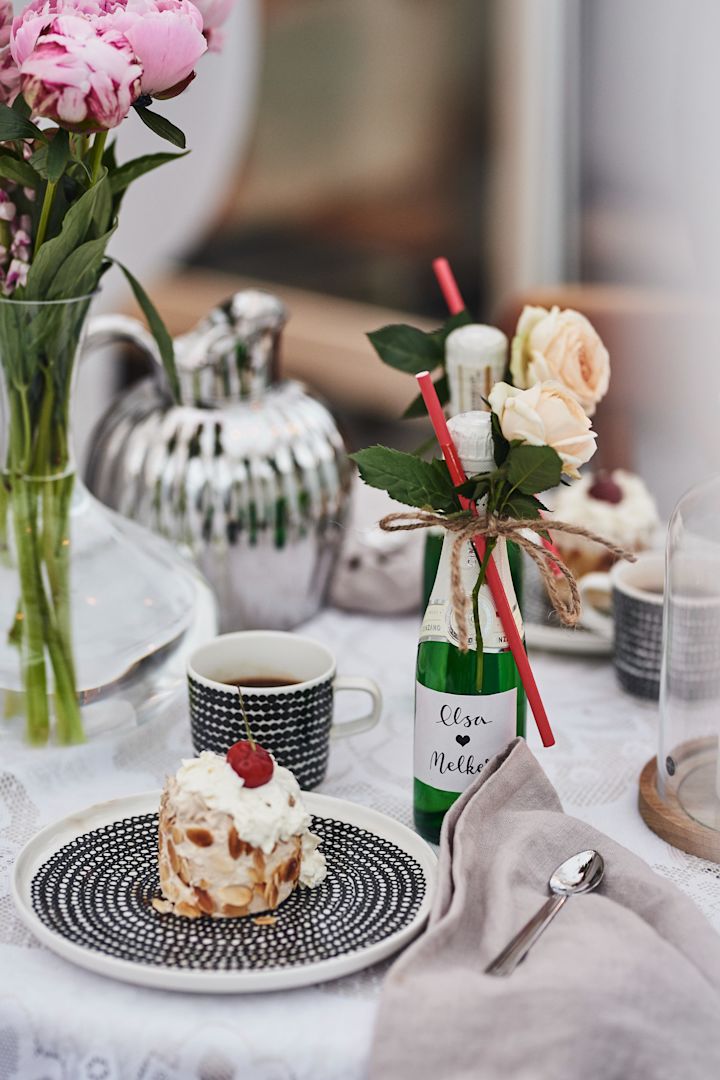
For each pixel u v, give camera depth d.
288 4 3.25
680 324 1.61
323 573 1.31
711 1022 0.88
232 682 1.12
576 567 1.33
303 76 3.31
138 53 0.99
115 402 1.34
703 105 1.60
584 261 3.03
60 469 1.11
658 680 1.21
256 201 3.38
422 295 3.33
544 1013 0.88
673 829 1.05
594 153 2.95
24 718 1.11
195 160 1.72
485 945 0.92
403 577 1.33
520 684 1.06
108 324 1.26
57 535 1.11
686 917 0.94
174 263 3.36
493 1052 0.87
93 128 0.98
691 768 1.08
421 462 1.01
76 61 0.96
